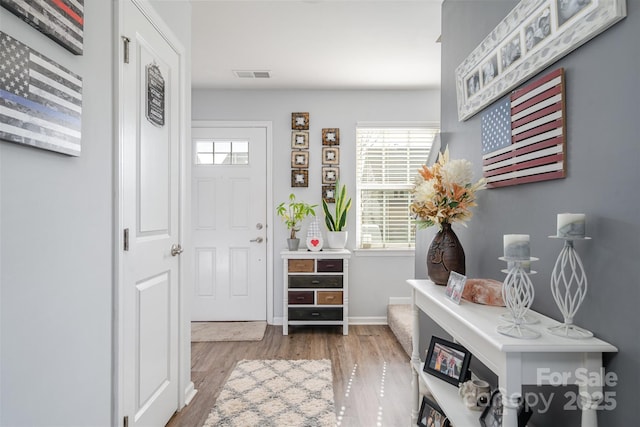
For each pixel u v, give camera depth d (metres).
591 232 1.02
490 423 1.21
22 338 0.93
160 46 1.79
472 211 1.83
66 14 1.05
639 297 0.87
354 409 2.03
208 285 3.75
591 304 1.02
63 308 1.09
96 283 1.26
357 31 2.57
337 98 3.76
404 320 3.19
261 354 2.88
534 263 1.30
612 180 0.95
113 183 1.37
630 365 0.89
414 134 3.81
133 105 1.51
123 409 1.42
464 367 1.51
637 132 0.87
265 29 2.54
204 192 3.75
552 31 1.15
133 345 1.51
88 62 1.21
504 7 1.51
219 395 2.18
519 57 1.34
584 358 0.96
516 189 1.43
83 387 1.19
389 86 3.65
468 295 1.39
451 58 2.10
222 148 3.77
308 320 3.38
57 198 1.06
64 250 1.09
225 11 2.31
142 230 1.60
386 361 2.73
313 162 3.76
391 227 3.80
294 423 1.88
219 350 2.96
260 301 3.75
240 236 3.75
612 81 0.95
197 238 3.74
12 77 0.86
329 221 3.59
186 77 2.16
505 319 1.13
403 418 1.93
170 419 1.91
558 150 1.14
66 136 1.06
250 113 3.75
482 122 1.67
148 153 1.66
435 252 1.66
